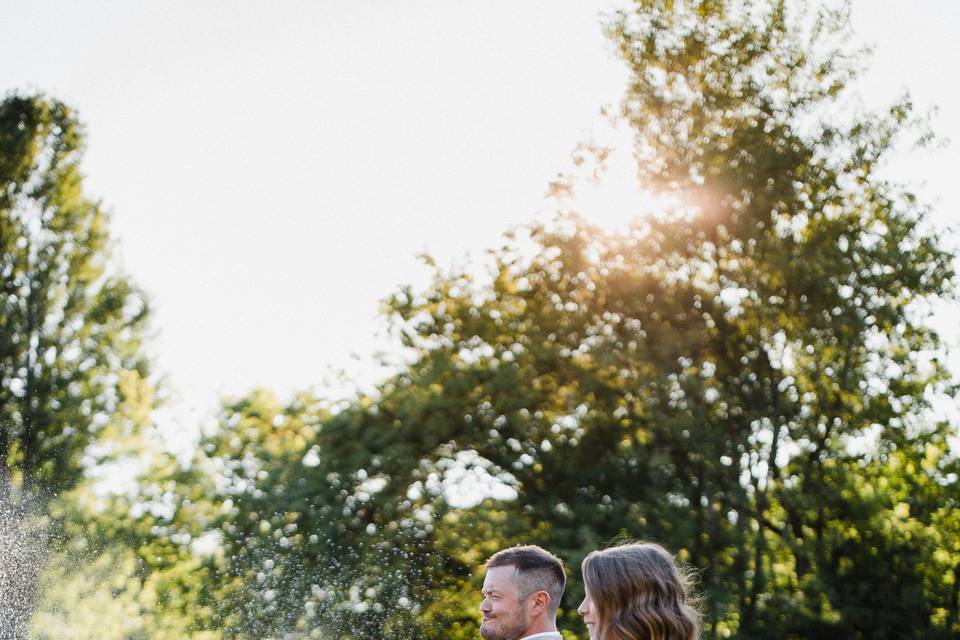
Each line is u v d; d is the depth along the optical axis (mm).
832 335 15578
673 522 15172
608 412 16531
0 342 18734
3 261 19250
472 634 16578
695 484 16219
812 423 15945
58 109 20047
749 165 15727
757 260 15938
